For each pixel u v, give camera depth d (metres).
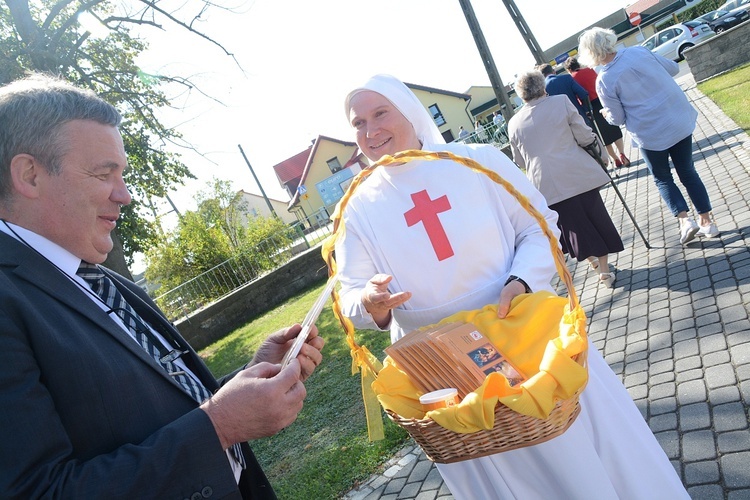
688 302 4.62
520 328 1.99
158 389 1.58
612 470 2.04
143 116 11.02
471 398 1.67
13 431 1.30
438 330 2.01
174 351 1.89
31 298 1.49
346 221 2.45
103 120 1.69
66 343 1.44
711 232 5.64
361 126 2.39
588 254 5.59
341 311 2.21
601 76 5.61
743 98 12.10
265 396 1.49
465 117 54.97
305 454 4.62
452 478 2.12
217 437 1.45
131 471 1.35
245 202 22.81
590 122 9.12
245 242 17.45
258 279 14.50
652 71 5.39
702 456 2.92
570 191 5.45
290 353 1.74
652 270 5.61
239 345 11.20
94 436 1.44
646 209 7.85
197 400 1.74
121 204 1.74
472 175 2.33
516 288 2.11
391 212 2.34
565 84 9.00
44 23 9.86
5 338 1.35
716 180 7.50
